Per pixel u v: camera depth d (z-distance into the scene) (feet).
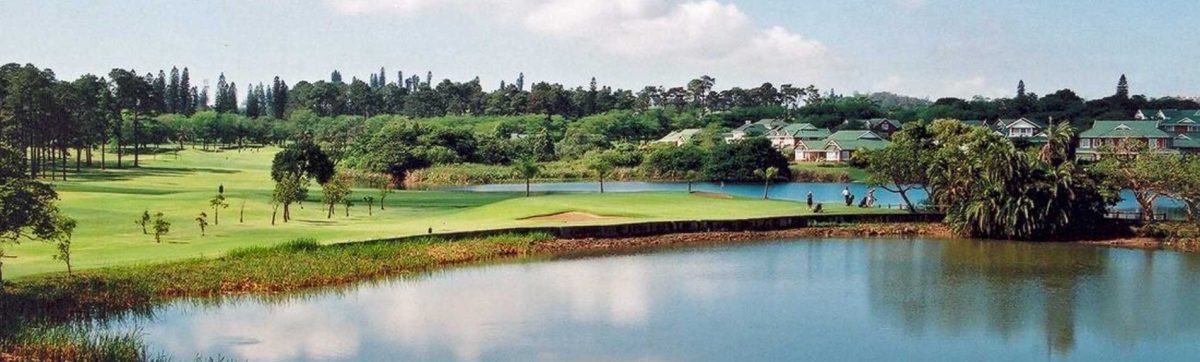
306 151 444.55
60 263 217.15
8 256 224.12
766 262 274.77
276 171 437.17
